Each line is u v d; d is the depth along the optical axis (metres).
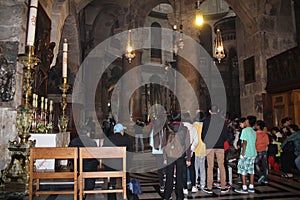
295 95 11.49
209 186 6.06
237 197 5.66
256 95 14.09
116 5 17.39
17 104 6.05
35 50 6.93
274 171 9.23
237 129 7.89
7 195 4.35
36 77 7.12
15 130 5.86
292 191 6.21
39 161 5.54
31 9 4.70
